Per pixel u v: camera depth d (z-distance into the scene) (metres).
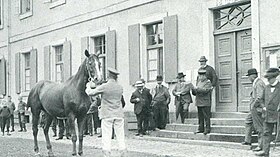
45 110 11.24
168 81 15.57
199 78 13.04
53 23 22.22
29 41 24.28
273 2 12.42
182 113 14.48
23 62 24.98
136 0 17.05
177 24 15.34
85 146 13.13
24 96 24.33
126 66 17.64
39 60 23.36
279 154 10.45
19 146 13.34
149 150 11.80
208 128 12.92
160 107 14.67
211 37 14.28
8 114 18.73
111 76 9.25
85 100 10.59
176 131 14.03
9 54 26.05
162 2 15.95
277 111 9.30
